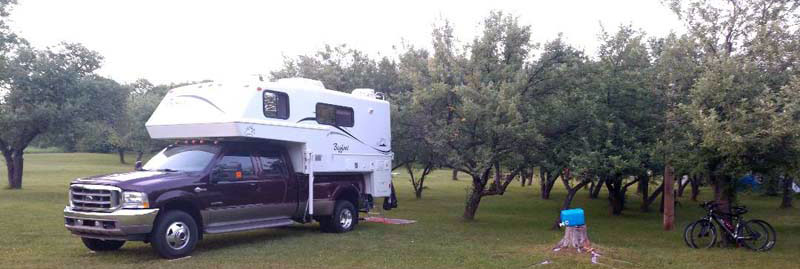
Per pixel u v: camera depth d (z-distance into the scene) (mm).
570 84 13695
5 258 8961
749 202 23656
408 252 9969
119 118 23953
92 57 22281
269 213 10820
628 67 13555
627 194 28688
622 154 12656
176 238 9180
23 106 21016
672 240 12469
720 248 10945
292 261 9016
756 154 10398
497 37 13961
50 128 21594
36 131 22547
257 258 9219
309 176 11469
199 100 10484
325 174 12117
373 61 19797
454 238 11938
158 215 9008
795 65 10562
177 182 9242
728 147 9625
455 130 13305
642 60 13820
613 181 17984
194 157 10086
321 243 10852
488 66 13953
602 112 13000
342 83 19094
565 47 14008
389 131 13820
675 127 11617
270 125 10555
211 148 10227
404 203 21734
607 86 13008
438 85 13305
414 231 12906
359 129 12836
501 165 15086
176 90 10930
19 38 18531
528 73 13773
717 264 9336
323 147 11797
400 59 15547
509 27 13906
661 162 12125
